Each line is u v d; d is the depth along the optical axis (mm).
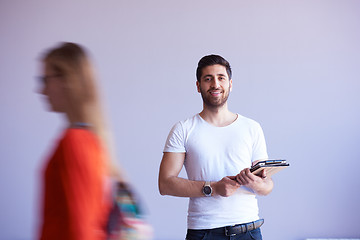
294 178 4262
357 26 4340
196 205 2211
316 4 4371
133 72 4449
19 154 4500
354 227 4211
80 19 4535
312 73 4336
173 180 2225
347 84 4316
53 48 1175
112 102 4430
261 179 2105
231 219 2162
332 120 4297
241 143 2277
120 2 4500
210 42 4410
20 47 4586
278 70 4348
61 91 1138
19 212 4445
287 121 4309
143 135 4395
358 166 4254
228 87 2346
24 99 4547
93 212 1035
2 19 4594
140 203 1204
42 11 4578
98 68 4473
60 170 1040
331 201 4238
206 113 2348
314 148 4281
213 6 4426
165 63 4438
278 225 4230
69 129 1102
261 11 4391
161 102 4414
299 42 4355
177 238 4266
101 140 1127
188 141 2291
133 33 4477
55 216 1030
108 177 1118
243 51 4379
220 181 2133
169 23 4457
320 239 4199
